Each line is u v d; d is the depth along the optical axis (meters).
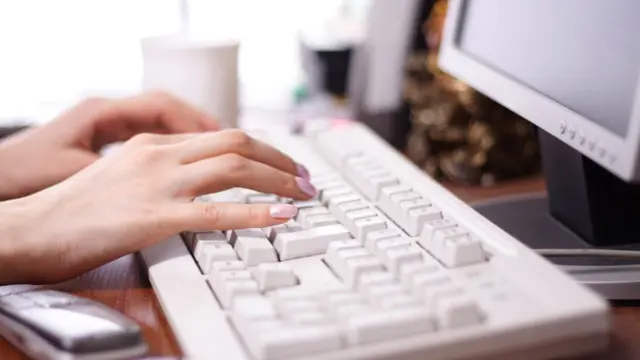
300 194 0.62
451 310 0.43
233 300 0.48
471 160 0.88
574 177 0.65
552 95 0.62
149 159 0.59
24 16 1.40
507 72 0.71
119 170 0.59
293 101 1.23
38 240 0.56
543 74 0.64
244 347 0.44
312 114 1.11
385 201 0.61
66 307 0.48
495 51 0.74
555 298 0.46
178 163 0.59
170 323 0.48
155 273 0.54
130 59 1.44
